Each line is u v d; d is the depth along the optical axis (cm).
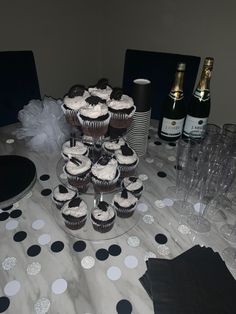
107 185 85
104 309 62
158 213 89
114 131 97
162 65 144
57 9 179
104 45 216
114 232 82
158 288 64
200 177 90
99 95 90
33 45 179
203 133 112
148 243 79
